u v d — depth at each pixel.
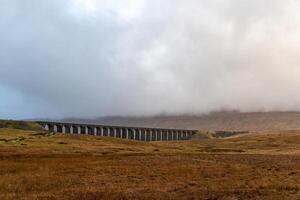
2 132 181.12
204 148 165.25
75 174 53.97
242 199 33.84
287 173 51.69
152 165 65.25
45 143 140.62
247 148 167.12
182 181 46.50
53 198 35.34
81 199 34.66
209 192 37.44
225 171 56.22
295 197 33.50
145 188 40.69
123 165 65.81
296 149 145.00
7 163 71.00
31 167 63.38
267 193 35.88
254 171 55.62
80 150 116.81
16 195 37.47
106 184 44.25
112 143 167.00
